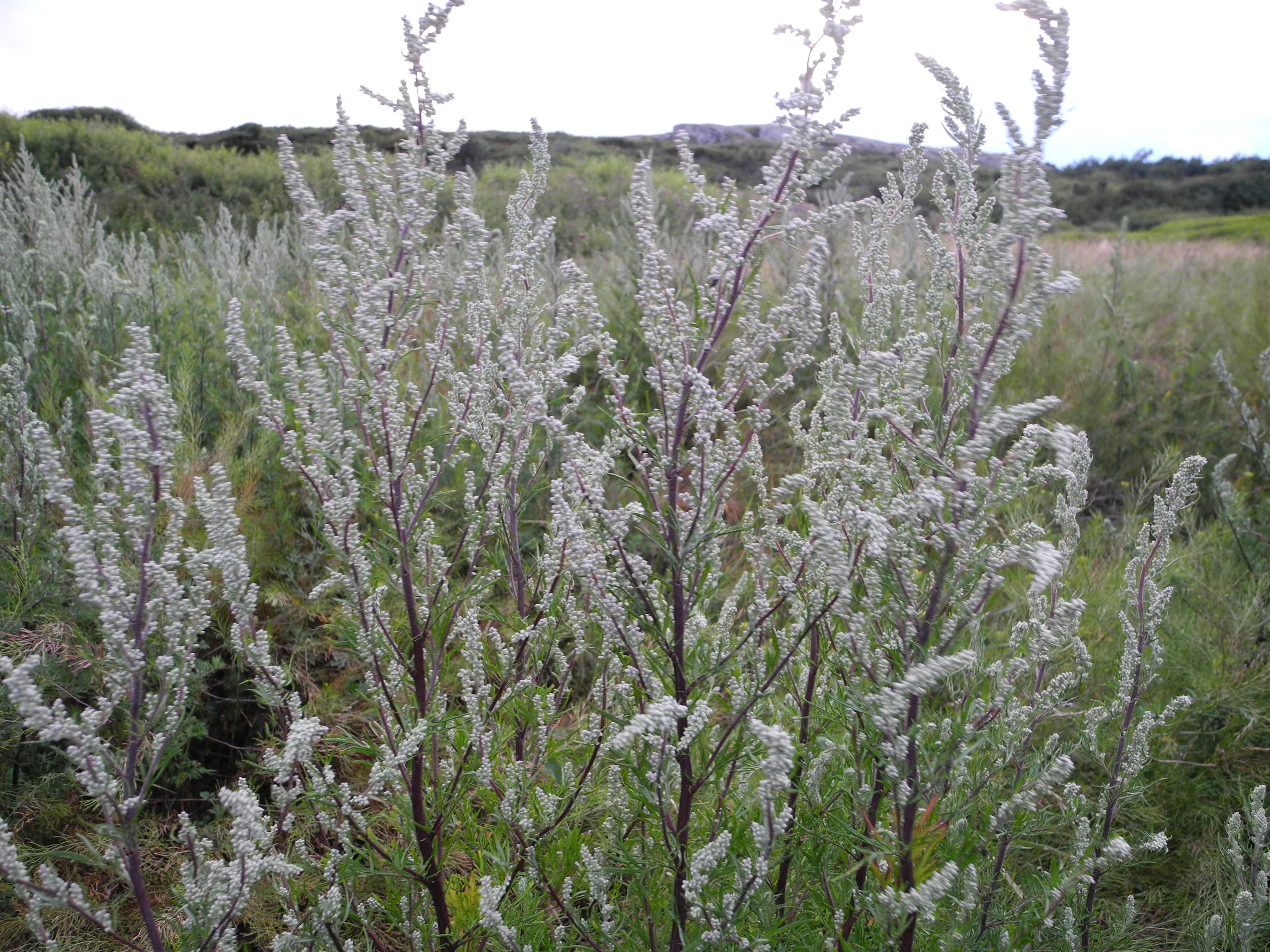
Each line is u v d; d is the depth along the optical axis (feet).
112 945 7.32
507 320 7.77
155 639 6.42
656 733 4.90
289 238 26.25
